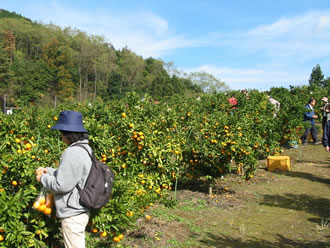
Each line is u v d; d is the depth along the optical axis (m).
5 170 2.65
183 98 14.57
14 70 51.62
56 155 4.00
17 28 63.69
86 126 4.11
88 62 66.81
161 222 4.55
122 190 3.11
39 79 53.56
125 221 3.02
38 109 8.88
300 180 7.04
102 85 66.31
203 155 5.84
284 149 10.79
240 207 5.39
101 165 2.59
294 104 9.79
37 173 2.61
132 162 4.66
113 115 5.05
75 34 70.38
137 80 75.44
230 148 5.71
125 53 79.62
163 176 5.06
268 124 8.52
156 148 4.82
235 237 4.15
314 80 64.25
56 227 2.82
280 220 4.73
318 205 5.33
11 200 2.44
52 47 63.59
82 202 2.43
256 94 13.02
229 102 11.71
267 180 7.12
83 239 2.55
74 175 2.40
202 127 6.30
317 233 4.18
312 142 12.12
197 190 6.47
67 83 58.16
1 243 2.44
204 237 4.14
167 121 5.72
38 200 2.53
